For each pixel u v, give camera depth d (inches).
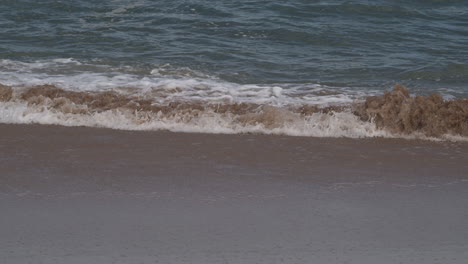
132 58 663.1
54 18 869.2
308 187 319.6
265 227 266.2
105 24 842.8
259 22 858.1
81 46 722.8
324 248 246.8
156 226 264.8
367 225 270.8
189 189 312.2
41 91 489.1
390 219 277.9
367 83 590.6
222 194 306.3
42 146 380.5
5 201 291.1
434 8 1000.9
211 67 633.6
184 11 917.8
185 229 262.4
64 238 251.4
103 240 250.1
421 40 808.3
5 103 466.0
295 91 543.5
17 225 263.3
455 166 361.7
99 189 309.6
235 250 243.6
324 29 834.2
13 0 941.8
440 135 424.2
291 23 858.1
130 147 382.6
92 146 382.6
